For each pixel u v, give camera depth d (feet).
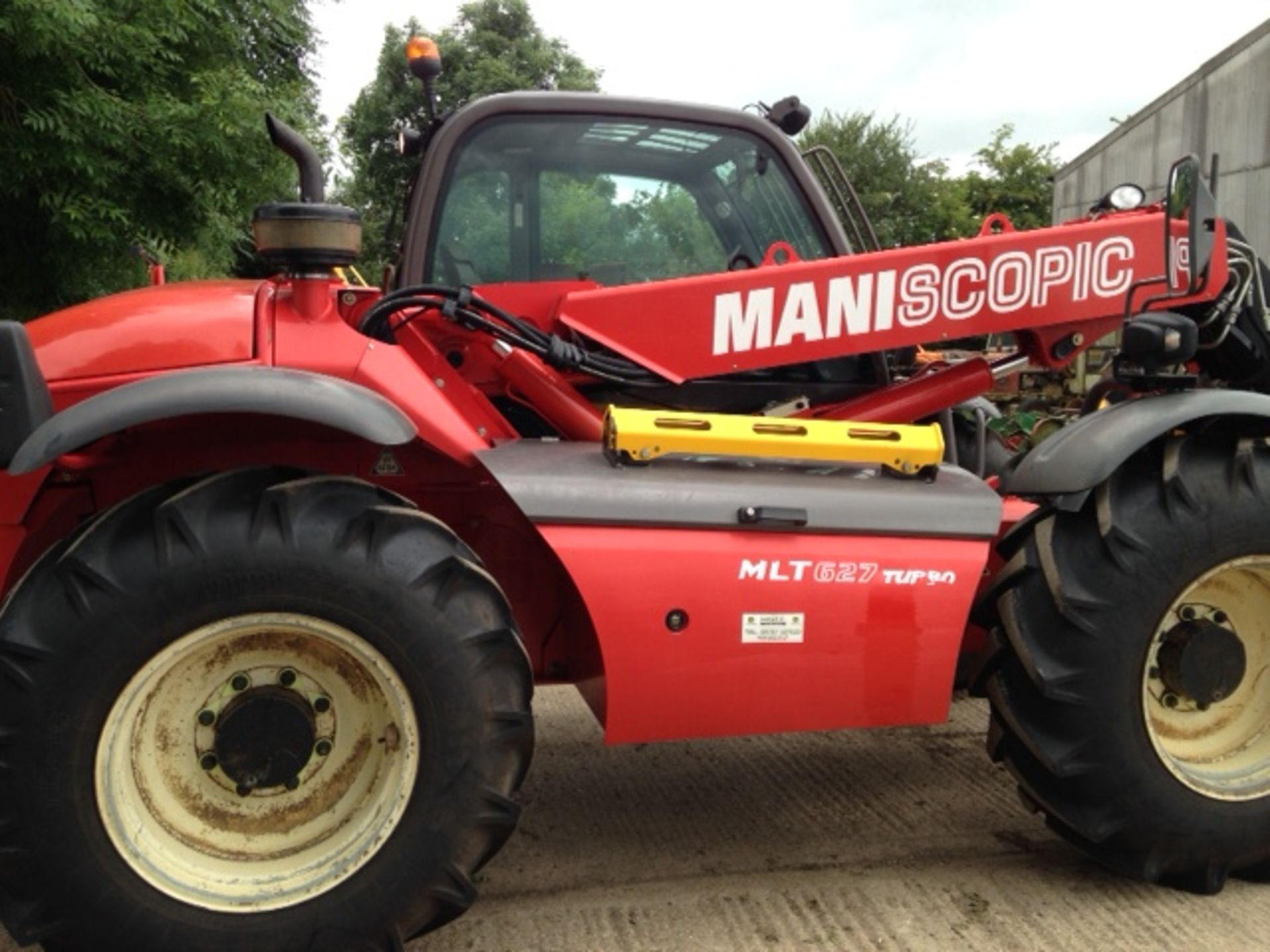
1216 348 10.39
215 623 6.60
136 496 6.93
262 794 7.14
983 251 9.16
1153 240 9.60
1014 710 8.26
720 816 9.97
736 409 9.63
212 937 6.61
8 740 6.33
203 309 7.65
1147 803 8.03
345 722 7.26
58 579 6.52
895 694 8.07
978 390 9.82
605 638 7.54
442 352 8.91
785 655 7.83
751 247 9.77
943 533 8.09
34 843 6.37
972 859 9.08
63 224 22.84
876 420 9.64
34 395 6.66
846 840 9.47
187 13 23.67
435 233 9.12
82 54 21.83
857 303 8.93
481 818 6.95
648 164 9.53
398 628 6.76
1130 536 7.97
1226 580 8.49
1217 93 55.31
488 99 9.11
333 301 7.81
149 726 6.85
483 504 8.80
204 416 7.33
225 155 23.41
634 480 7.76
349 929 6.79
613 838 9.52
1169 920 8.04
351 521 6.82
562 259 9.41
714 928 7.98
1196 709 8.57
